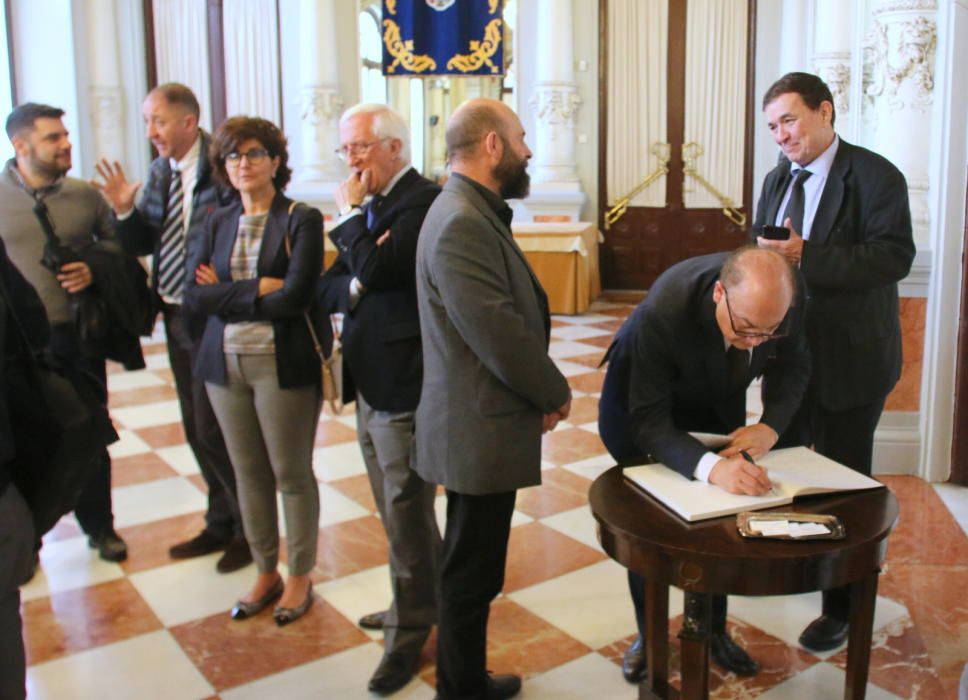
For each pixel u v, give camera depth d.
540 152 9.78
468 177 2.14
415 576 2.59
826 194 2.70
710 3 9.56
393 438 2.48
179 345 3.33
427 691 2.56
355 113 2.42
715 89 9.67
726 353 2.12
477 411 2.11
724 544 1.67
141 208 3.33
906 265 2.62
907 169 4.16
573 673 2.64
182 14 9.89
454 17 9.61
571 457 4.61
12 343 1.78
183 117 3.14
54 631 2.92
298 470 2.89
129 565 3.41
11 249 3.17
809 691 2.53
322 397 2.96
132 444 4.92
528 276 2.19
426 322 2.16
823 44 7.79
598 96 9.82
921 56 4.08
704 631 1.85
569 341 7.45
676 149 9.80
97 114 9.45
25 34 8.92
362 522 3.80
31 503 1.85
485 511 2.18
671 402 2.22
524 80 9.94
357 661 2.72
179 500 4.09
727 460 1.92
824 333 2.74
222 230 2.79
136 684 2.62
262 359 2.76
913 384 4.23
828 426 2.88
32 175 3.22
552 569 3.33
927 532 3.63
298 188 9.71
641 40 9.70
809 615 2.97
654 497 1.90
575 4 9.70
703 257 2.19
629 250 10.06
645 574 1.72
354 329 2.49
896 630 2.87
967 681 1.52
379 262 2.37
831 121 2.71
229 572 3.32
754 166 9.70
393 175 2.48
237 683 2.61
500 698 2.50
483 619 2.28
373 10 10.43
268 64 9.98
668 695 2.11
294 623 2.95
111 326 3.22
